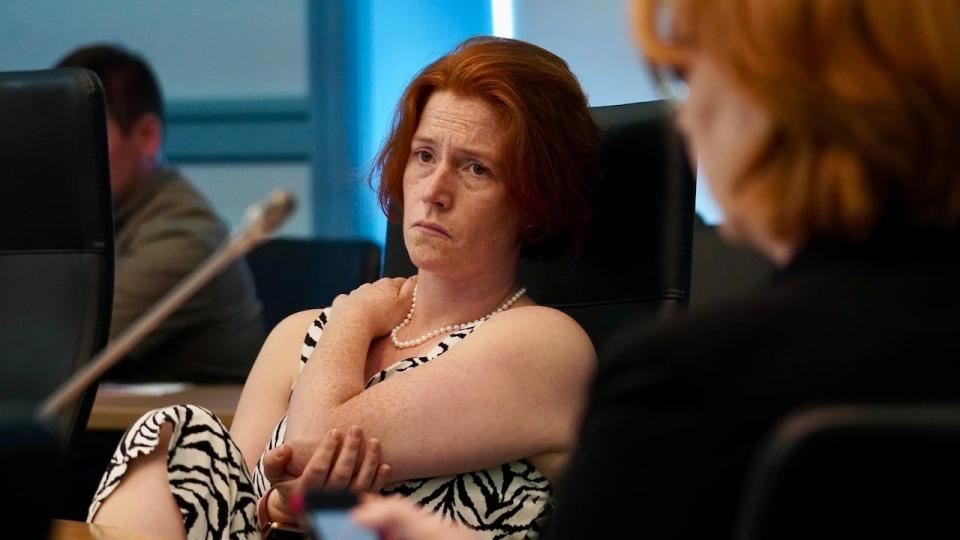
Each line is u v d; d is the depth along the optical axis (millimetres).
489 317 3361
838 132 1446
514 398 3152
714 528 1382
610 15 7281
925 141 1431
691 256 3617
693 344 1413
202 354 6027
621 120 3660
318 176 8445
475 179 3318
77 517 4754
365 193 7953
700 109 1598
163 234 6066
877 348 1373
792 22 1465
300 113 8469
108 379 5863
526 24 7512
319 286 6160
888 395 1357
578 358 3215
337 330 3379
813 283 1437
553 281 3672
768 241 1555
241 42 8555
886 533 1272
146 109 6098
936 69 1418
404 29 8141
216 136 8594
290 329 3666
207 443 3129
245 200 8594
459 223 3299
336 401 3227
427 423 3135
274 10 8500
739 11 1505
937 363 1362
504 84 3305
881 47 1438
